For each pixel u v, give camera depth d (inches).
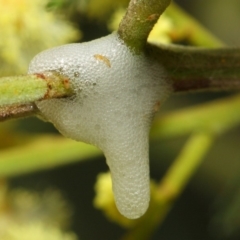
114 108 4.7
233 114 6.5
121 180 4.7
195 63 4.9
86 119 4.7
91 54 4.7
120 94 4.7
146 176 4.7
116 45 4.7
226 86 4.9
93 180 9.7
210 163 9.7
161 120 6.5
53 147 6.5
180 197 9.7
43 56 4.7
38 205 7.8
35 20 6.2
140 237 6.1
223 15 9.8
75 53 4.7
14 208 7.7
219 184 9.6
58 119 4.7
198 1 9.8
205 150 6.4
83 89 4.6
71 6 5.6
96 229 9.8
